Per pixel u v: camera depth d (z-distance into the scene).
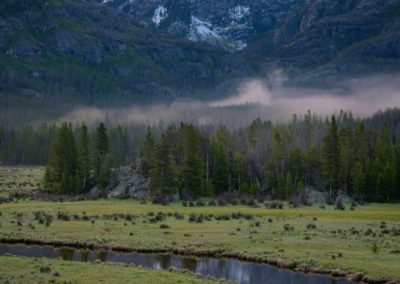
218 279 36.12
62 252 46.28
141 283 33.56
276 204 88.69
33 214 69.19
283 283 36.38
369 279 36.50
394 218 67.75
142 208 81.81
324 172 120.19
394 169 117.19
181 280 34.84
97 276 35.00
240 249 46.31
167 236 52.50
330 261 40.97
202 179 111.62
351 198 115.12
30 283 32.19
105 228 57.22
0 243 50.09
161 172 103.12
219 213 74.06
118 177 120.19
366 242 47.72
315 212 75.81
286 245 47.47
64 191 115.25
